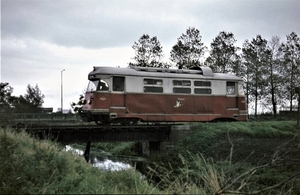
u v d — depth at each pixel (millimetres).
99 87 18453
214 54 42094
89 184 6426
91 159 20922
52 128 16516
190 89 20875
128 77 19172
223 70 41812
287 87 39031
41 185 6352
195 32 41656
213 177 6484
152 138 19625
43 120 28547
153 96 19703
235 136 18734
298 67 38938
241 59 41594
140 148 24328
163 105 19922
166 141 19906
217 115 21594
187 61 41094
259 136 19047
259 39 41000
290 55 39594
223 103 21906
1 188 6199
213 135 18312
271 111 40438
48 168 6988
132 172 8141
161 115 19812
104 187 6316
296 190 10578
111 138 18406
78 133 17469
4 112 16734
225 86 22156
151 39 40938
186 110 20578
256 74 39688
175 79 20453
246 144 17156
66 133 17109
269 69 39594
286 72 39031
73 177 6883
